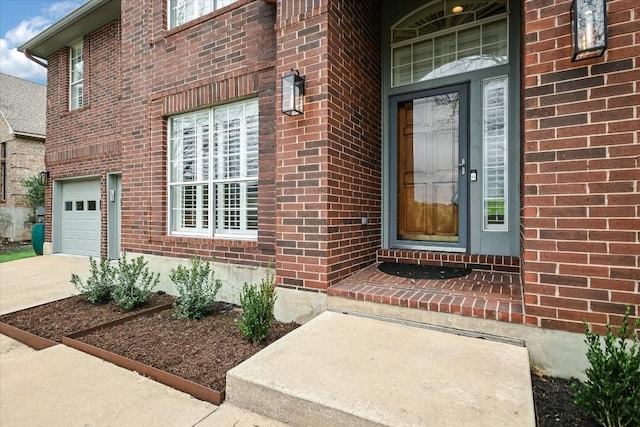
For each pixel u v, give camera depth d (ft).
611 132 7.50
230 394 7.47
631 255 7.34
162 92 17.58
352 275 13.08
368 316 10.62
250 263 14.76
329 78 11.71
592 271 7.68
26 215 47.78
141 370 9.01
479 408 5.99
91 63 27.55
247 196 15.71
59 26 27.07
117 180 26.76
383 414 5.89
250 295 10.91
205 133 16.83
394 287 11.28
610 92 7.52
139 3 18.61
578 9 7.44
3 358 10.83
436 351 8.19
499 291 10.48
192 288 13.50
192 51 16.53
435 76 15.14
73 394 7.96
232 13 15.30
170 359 9.53
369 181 14.93
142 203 18.44
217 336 11.23
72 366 9.43
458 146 14.62
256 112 15.37
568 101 7.92
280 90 12.46
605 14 7.22
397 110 15.97
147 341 10.86
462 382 6.82
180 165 17.70
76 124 28.81
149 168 18.13
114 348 10.33
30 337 11.87
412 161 15.67
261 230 14.49
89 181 28.78
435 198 15.20
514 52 13.42
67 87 30.14
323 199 11.61
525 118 8.40
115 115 25.79
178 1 17.90
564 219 7.95
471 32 14.43
